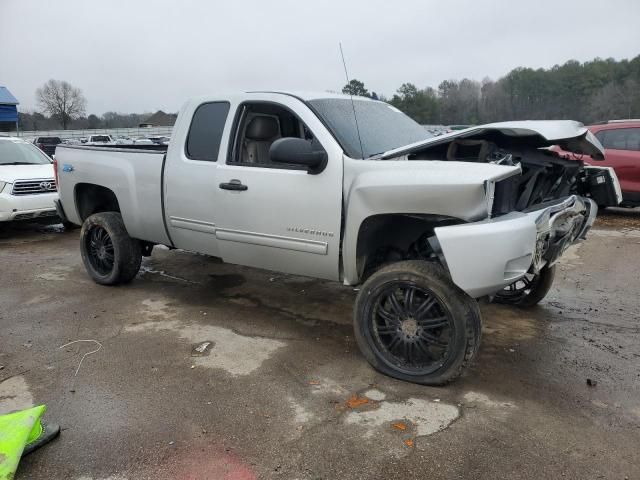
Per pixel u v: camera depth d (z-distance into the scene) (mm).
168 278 5922
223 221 4293
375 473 2586
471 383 3467
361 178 3492
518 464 2641
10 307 4980
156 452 2760
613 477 2545
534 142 3775
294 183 3807
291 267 4051
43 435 2832
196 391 3373
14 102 45906
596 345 4074
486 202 3078
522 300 4891
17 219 8320
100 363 3781
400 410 3135
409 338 3430
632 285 5602
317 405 3199
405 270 3332
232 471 2615
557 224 3568
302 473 2596
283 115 4453
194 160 4488
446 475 2566
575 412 3109
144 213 4957
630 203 9391
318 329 4422
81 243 5703
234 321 4605
